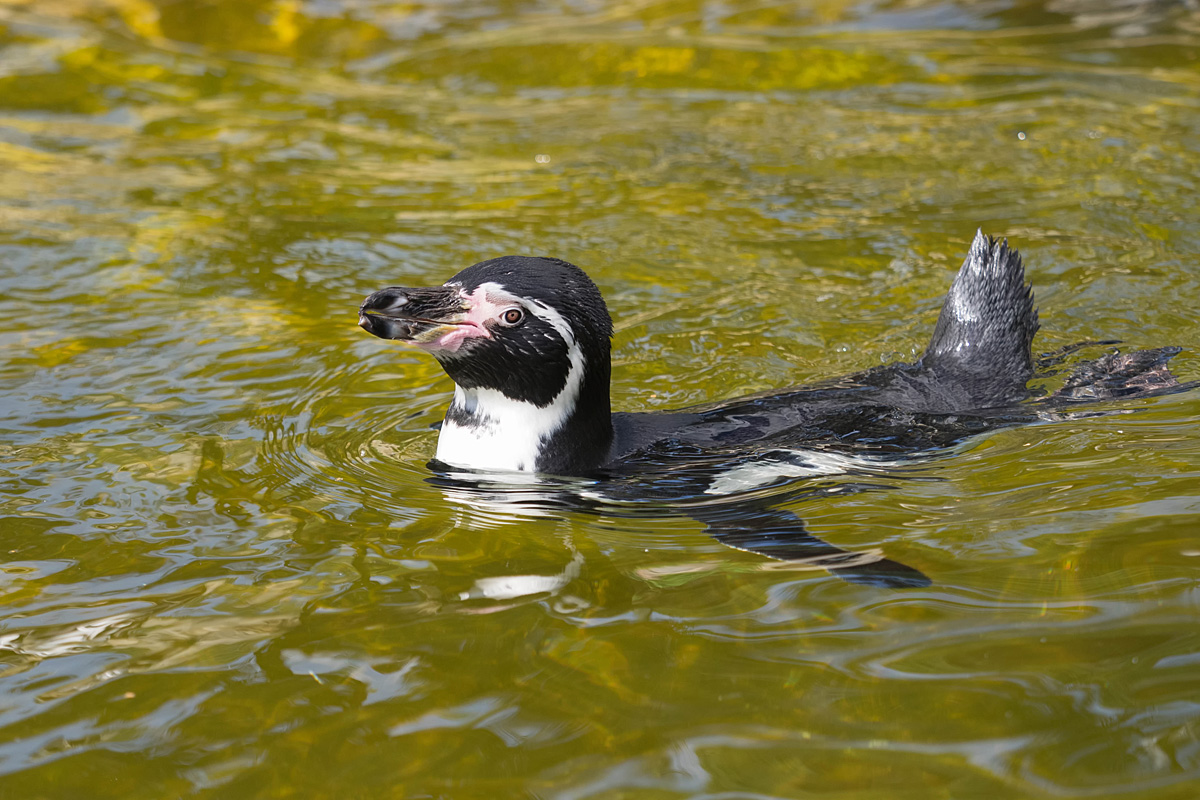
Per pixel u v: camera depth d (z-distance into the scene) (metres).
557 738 6.00
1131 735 5.74
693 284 13.77
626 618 7.11
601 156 18.19
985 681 6.23
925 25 23.64
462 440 9.49
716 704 6.20
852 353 11.87
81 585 7.75
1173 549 7.46
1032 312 10.65
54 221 15.73
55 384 11.37
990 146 17.75
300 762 5.90
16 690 6.57
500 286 8.78
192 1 24.03
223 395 11.19
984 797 5.40
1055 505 8.23
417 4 25.31
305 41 23.47
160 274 14.19
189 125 19.58
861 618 6.93
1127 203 15.31
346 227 15.65
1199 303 12.49
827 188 16.62
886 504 8.49
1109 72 20.53
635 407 10.86
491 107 20.56
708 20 24.36
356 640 6.98
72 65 21.19
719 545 8.02
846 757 5.73
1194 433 9.37
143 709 6.37
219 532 8.48
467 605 7.36
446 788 5.67
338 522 8.60
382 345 12.41
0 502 8.99
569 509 8.70
